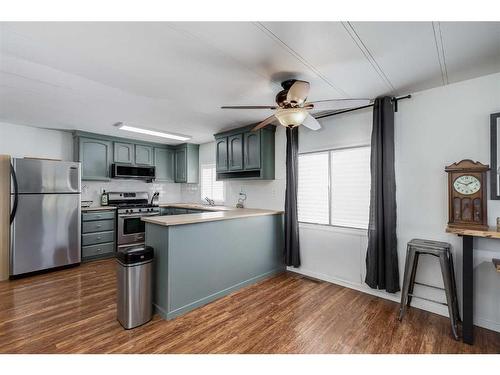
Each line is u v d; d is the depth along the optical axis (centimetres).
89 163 441
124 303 217
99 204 484
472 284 195
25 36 163
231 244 301
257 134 380
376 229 267
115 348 189
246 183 442
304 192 359
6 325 219
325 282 327
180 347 191
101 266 390
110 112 330
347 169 314
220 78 223
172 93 261
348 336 206
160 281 245
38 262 349
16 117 355
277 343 197
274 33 159
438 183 242
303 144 356
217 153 440
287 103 215
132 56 188
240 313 246
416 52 180
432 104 245
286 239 356
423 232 250
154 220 250
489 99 216
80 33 159
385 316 238
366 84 236
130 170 486
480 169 209
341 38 163
